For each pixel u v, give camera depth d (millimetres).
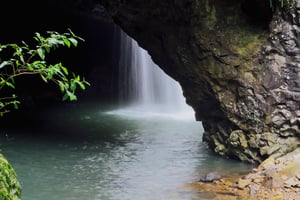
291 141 11680
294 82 11586
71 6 25422
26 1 22594
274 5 11766
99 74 27562
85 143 15500
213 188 10211
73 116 21484
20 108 22219
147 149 14516
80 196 9914
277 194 9359
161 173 11641
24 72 2730
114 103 26469
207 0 12273
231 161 12680
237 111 12336
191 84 13453
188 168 12070
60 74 2801
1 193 2176
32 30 23812
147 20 13273
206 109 13578
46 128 18266
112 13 13719
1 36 22422
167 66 13984
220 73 12422
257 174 10500
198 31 12453
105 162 12891
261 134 11953
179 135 16891
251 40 12109
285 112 11680
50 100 24406
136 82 27516
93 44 27391
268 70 11828
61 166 12453
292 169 10148
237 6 12352
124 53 28000
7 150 14367
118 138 16391
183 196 9711
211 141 13867
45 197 9859
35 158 13375
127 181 10969
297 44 11539
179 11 12602
